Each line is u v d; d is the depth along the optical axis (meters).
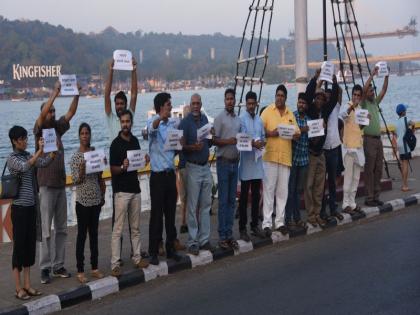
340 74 12.31
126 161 7.20
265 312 6.22
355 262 7.89
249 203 10.84
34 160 6.50
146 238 9.34
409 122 12.73
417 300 6.36
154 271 7.58
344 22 12.30
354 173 10.34
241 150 8.26
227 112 8.38
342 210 10.51
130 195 7.36
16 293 6.72
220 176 8.38
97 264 7.36
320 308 6.26
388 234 9.34
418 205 11.53
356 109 10.16
